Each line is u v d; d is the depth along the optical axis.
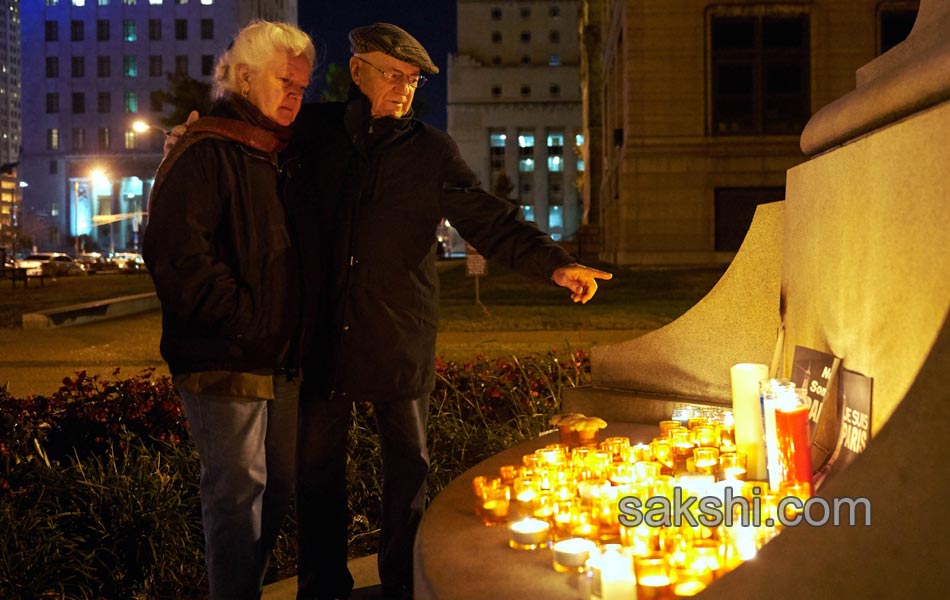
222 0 112.12
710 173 34.28
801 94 34.00
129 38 113.44
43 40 114.50
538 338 13.84
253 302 2.96
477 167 135.75
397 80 3.36
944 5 2.87
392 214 3.34
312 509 3.54
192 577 4.41
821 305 3.09
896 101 2.52
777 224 3.79
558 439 3.71
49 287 37.06
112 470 4.66
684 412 3.94
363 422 5.46
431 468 5.15
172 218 2.86
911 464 1.74
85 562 4.17
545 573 2.32
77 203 115.50
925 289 2.29
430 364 3.49
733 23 34.16
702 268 33.16
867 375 2.66
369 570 3.99
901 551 1.74
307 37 3.11
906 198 2.40
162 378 6.16
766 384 2.83
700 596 1.87
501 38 137.00
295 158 3.26
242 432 2.93
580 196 135.88
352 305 3.31
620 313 17.91
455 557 2.44
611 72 46.19
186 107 40.53
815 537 1.80
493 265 42.69
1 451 4.64
